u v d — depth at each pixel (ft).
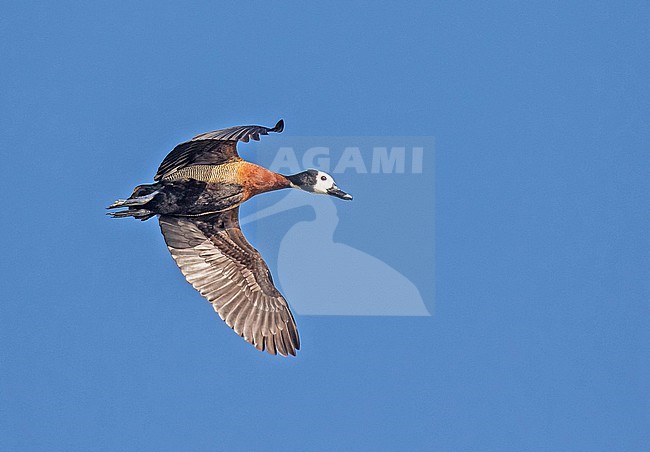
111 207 45.96
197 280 48.88
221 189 47.16
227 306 48.80
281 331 48.98
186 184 46.62
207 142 46.16
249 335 48.52
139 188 46.14
